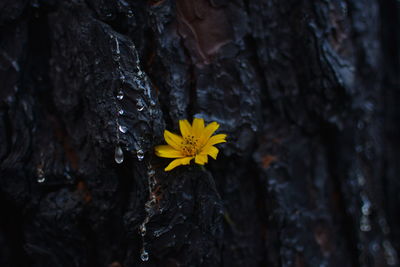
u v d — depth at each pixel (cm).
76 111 40
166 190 39
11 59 40
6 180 40
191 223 39
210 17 40
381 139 48
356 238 43
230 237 41
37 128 41
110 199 40
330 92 41
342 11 41
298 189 42
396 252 49
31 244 41
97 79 39
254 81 41
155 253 39
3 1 40
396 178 49
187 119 40
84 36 39
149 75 40
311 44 41
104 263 41
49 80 41
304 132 42
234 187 41
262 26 41
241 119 40
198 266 39
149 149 39
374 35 46
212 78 40
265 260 42
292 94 41
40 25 41
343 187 43
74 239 41
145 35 40
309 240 42
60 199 40
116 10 39
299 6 41
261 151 41
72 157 41
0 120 40
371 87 46
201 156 38
